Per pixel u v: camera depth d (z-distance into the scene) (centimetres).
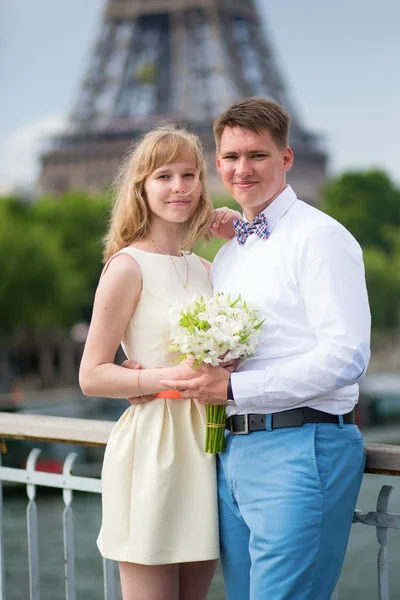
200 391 342
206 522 362
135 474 366
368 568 2091
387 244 11100
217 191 7475
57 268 6272
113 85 12106
